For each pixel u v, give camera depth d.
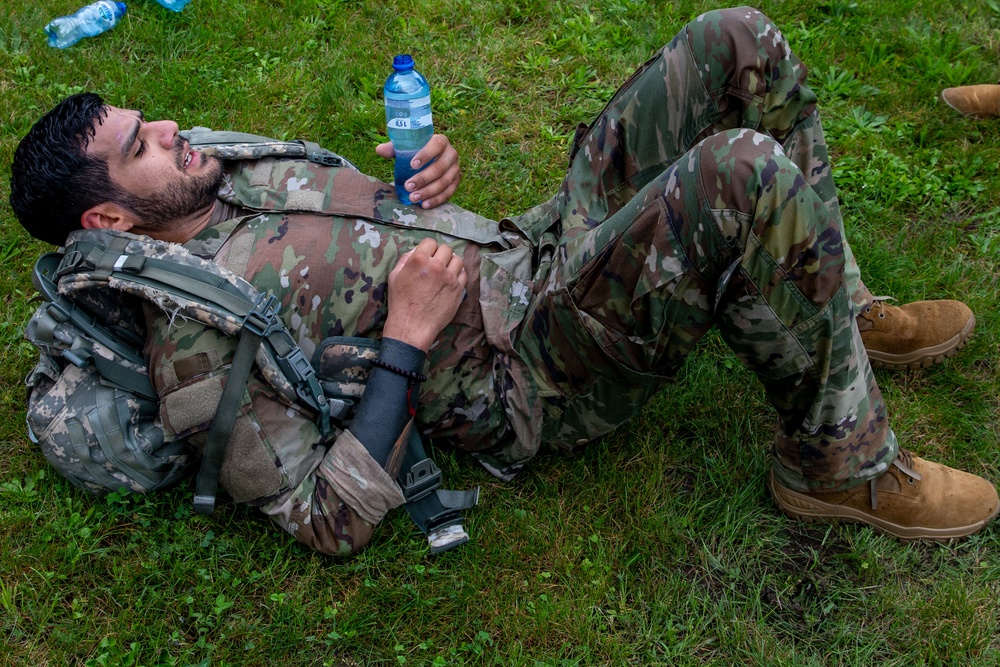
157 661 2.02
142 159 2.03
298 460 2.04
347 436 2.04
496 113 3.60
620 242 1.89
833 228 1.77
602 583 2.19
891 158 3.39
